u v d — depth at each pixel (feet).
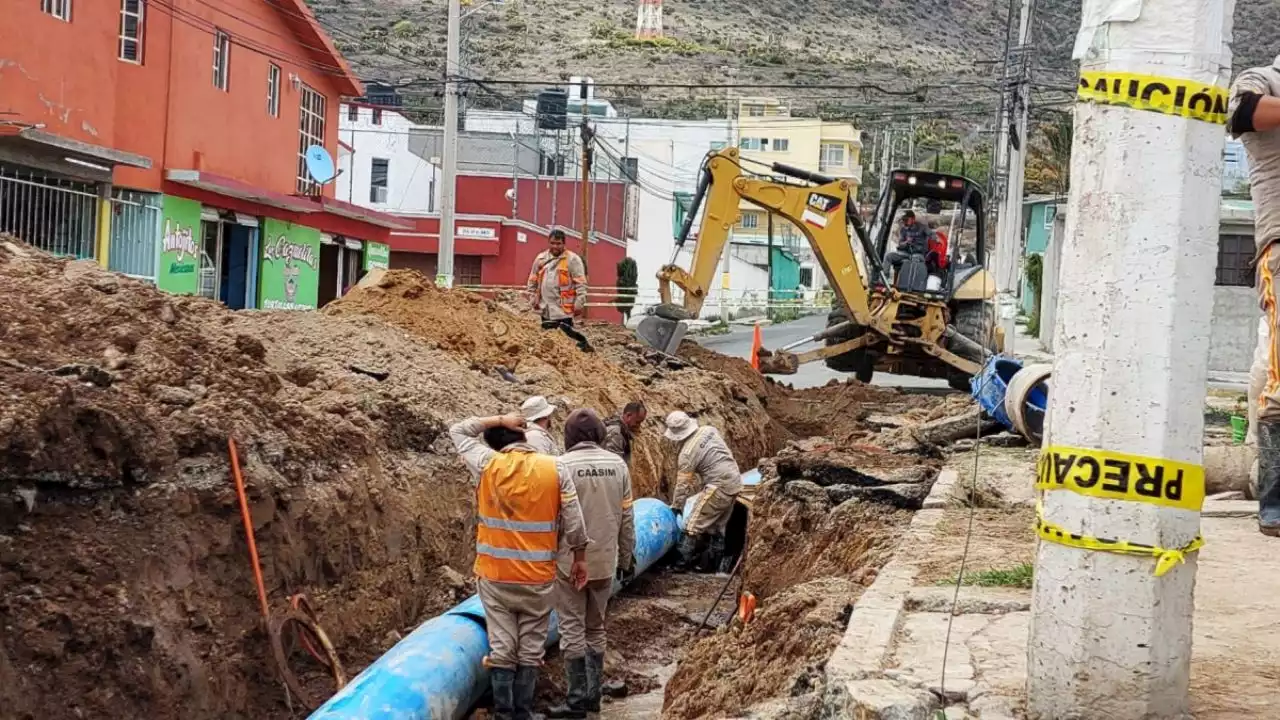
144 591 24.14
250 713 26.07
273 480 28.48
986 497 31.86
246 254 95.66
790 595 24.97
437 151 186.80
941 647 17.54
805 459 37.68
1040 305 146.30
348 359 43.11
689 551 47.65
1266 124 18.21
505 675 27.73
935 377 82.74
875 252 79.66
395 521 33.73
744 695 22.76
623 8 442.09
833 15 428.56
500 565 27.73
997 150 95.30
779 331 172.24
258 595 26.99
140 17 77.51
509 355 54.75
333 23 326.03
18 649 21.76
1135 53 13.25
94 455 24.58
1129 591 13.24
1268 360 21.84
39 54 66.28
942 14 392.27
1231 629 17.93
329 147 114.42
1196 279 13.29
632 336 75.25
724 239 74.49
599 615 31.12
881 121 205.05
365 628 30.76
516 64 351.67
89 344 29.32
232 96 91.45
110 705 22.61
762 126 234.79
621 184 203.62
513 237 153.79
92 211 72.28
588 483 30.35
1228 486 29.86
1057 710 13.55
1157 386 13.20
